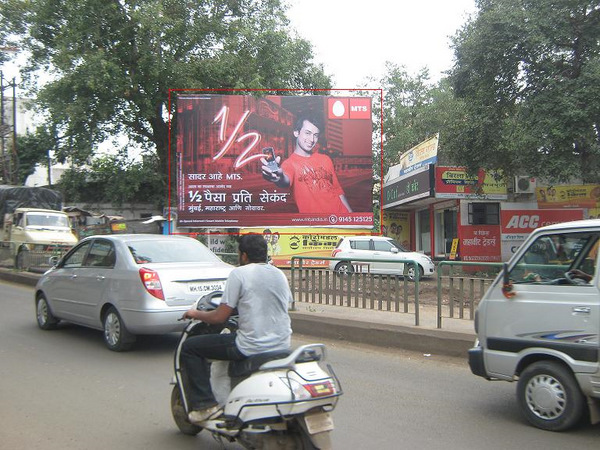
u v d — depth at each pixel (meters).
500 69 15.82
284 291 4.01
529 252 5.12
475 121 16.77
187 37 21.94
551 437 4.63
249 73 22.44
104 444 4.44
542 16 14.77
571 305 4.66
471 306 8.41
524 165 16.08
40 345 8.02
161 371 6.63
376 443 4.48
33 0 21.41
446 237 24.52
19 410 5.23
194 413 4.05
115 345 7.51
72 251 8.84
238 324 4.01
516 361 4.98
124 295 7.28
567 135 14.17
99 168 28.14
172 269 7.29
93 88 19.58
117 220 23.17
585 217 20.98
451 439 4.58
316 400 3.49
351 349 8.02
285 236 21.98
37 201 22.67
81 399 5.57
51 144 24.34
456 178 21.47
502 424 4.95
